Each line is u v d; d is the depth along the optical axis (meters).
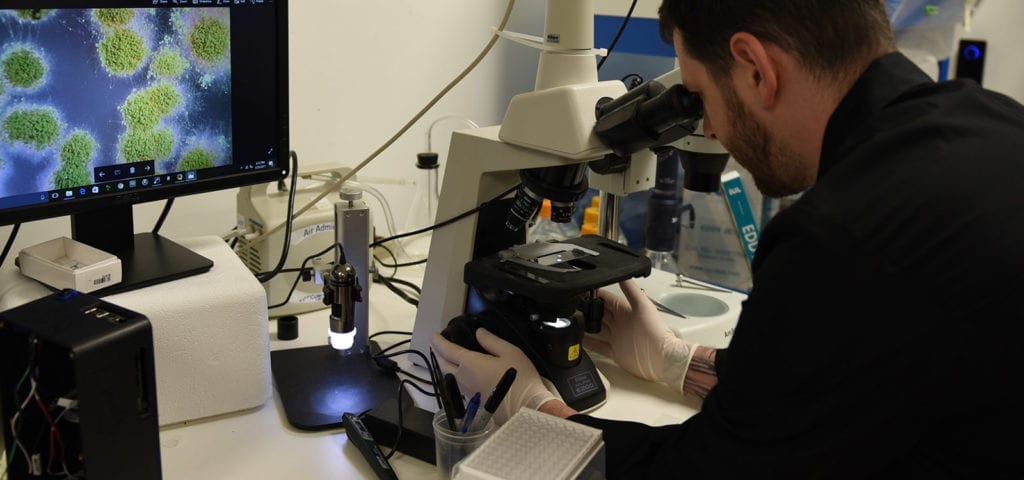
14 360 0.98
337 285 1.44
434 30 2.11
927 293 0.78
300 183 1.76
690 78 1.02
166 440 1.26
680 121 1.16
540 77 1.29
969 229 0.79
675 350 1.42
